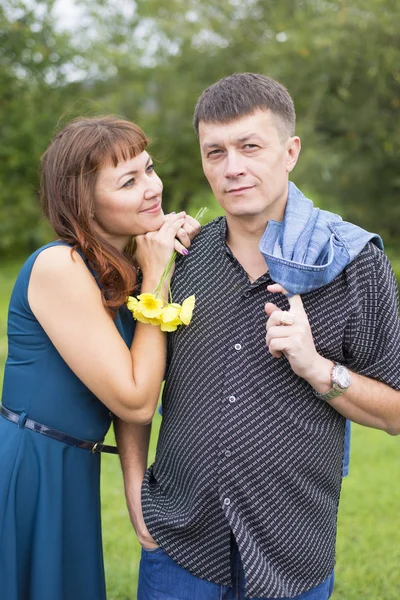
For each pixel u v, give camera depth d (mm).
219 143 1869
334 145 10289
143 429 2205
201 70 11617
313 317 1854
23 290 2051
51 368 2059
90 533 2135
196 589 1946
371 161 10516
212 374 1903
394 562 3475
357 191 11367
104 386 1957
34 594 2029
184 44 11578
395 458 4734
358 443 5020
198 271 1995
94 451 2146
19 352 2084
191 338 1938
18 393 2084
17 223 14695
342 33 8844
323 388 1812
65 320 1980
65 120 2379
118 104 13062
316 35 9148
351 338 1867
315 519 1909
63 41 13781
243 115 1843
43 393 2059
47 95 13922
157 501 2014
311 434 1879
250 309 1897
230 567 1904
